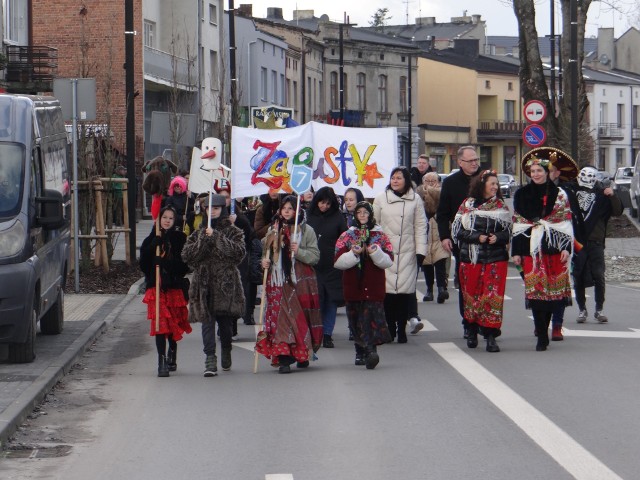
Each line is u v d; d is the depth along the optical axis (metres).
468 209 12.78
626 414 9.21
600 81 104.00
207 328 11.59
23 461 7.98
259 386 10.93
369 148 16.16
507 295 19.42
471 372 11.43
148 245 11.55
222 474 7.49
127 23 23.03
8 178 12.26
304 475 7.41
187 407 9.91
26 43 38.31
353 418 9.25
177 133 34.25
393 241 13.53
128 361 12.83
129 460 7.95
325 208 13.64
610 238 32.47
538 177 12.66
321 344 13.02
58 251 14.22
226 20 66.12
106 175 22.73
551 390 10.34
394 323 13.63
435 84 98.00
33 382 10.66
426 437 8.48
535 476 7.25
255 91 69.44
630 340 13.66
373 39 90.12
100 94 47.56
